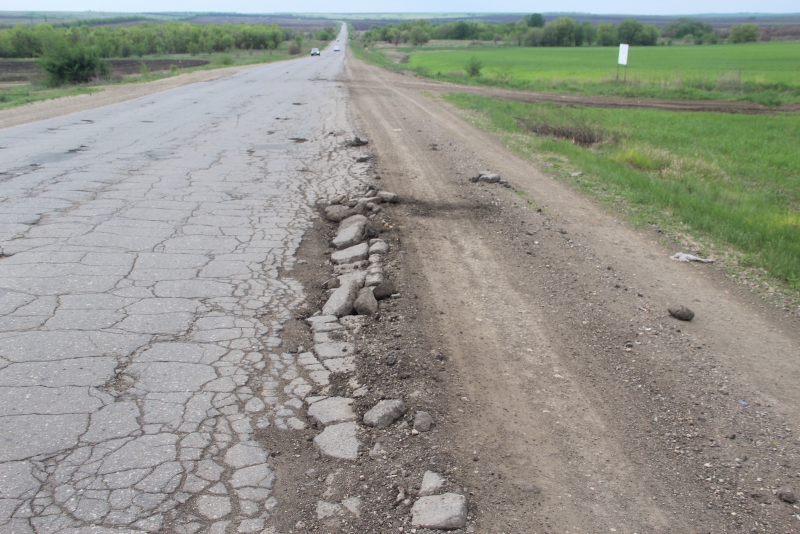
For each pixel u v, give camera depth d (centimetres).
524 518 287
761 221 861
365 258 641
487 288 581
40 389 365
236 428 344
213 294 527
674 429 366
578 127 1706
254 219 765
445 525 276
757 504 304
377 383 399
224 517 277
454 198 926
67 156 1096
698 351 468
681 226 834
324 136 1426
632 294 582
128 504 280
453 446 339
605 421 372
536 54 8331
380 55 8106
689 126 1934
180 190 884
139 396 367
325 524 277
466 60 6694
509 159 1280
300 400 378
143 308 488
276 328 473
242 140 1342
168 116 1731
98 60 3644
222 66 5453
